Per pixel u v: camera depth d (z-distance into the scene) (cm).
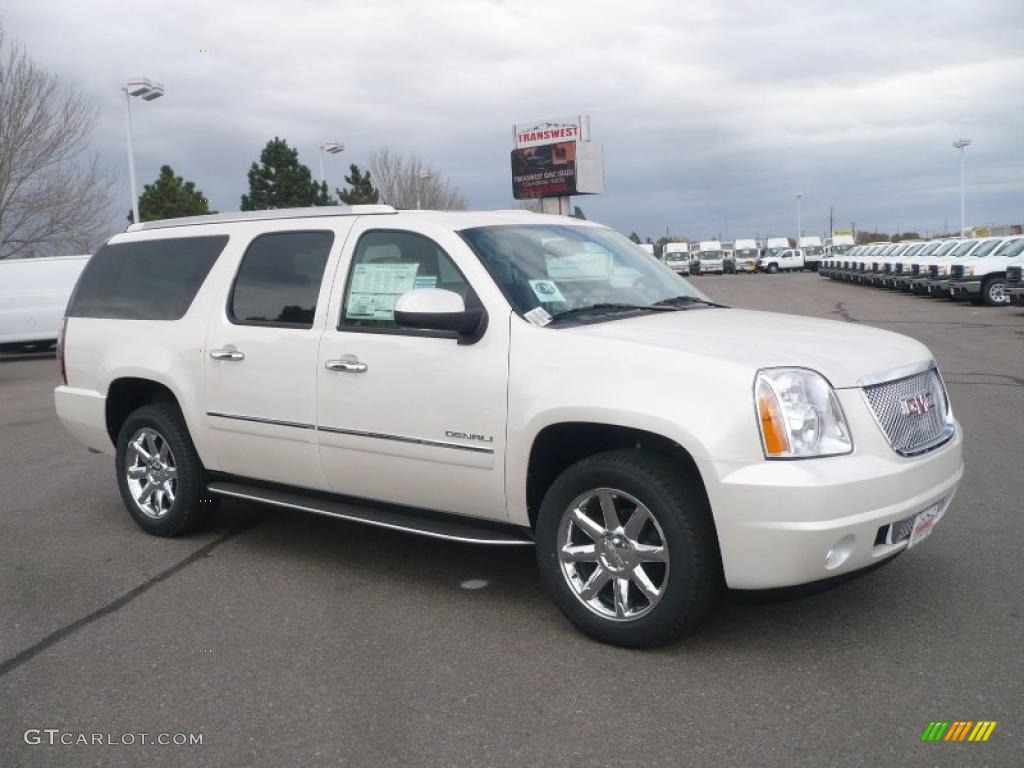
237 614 470
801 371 379
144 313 600
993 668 375
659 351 395
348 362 482
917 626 418
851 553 371
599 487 405
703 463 371
